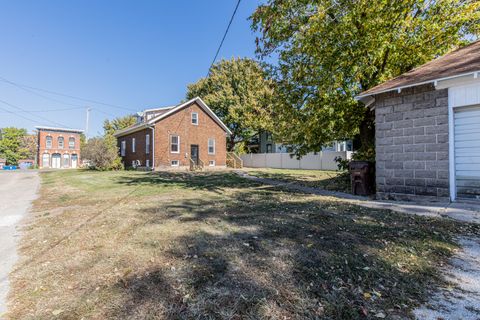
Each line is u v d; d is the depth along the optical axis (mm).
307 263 2604
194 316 1800
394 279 2264
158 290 2168
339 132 9180
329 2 7109
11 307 1990
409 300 1947
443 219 4141
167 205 5953
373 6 6734
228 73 29156
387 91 5988
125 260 2816
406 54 7598
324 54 7590
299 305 1901
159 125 19281
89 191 8625
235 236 3541
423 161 5629
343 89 7547
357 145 14398
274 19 7605
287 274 2385
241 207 5559
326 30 7352
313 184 9914
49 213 5441
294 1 7344
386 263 2572
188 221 4441
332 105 7723
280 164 24500
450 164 5262
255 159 27078
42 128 34969
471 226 3746
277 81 9023
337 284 2191
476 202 5039
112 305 1963
